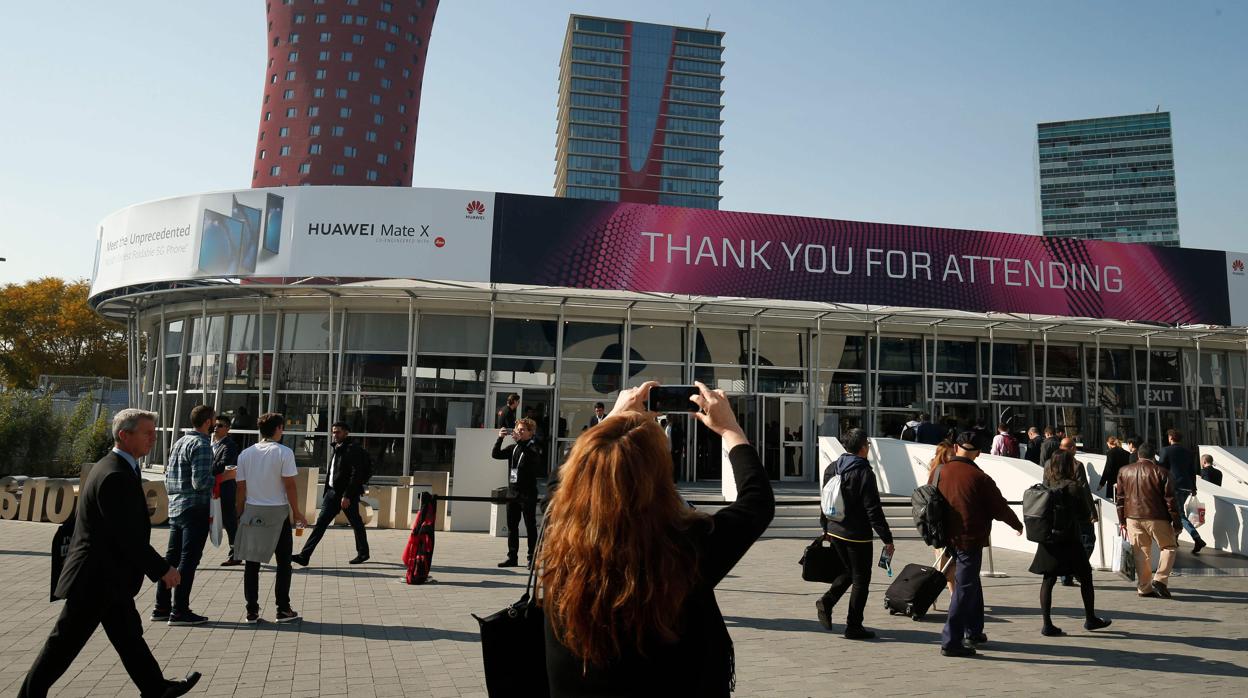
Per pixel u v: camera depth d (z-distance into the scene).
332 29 89.88
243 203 15.77
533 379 17.84
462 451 12.61
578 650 1.52
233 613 6.63
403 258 15.45
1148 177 175.62
